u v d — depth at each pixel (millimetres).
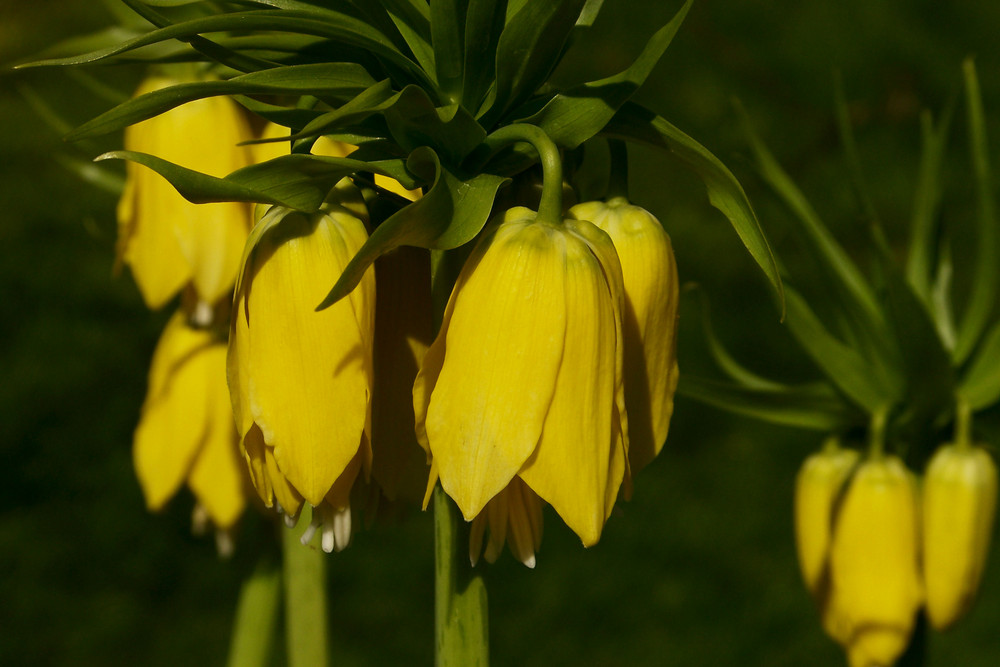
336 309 740
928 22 3098
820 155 2812
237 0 755
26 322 2342
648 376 764
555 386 733
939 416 949
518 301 732
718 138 2812
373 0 751
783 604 2082
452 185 736
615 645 2023
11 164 2600
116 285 2432
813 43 3025
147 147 882
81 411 2246
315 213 743
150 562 2098
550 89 759
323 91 740
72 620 1988
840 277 944
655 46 735
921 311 922
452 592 754
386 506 778
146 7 748
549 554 2170
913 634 941
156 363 943
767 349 2432
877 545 932
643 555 2158
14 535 2082
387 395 766
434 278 759
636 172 2701
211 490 934
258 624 929
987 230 946
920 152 2811
